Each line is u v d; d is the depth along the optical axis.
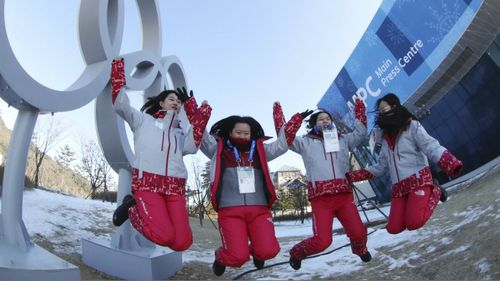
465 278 4.43
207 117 3.88
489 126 18.30
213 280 6.98
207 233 15.84
